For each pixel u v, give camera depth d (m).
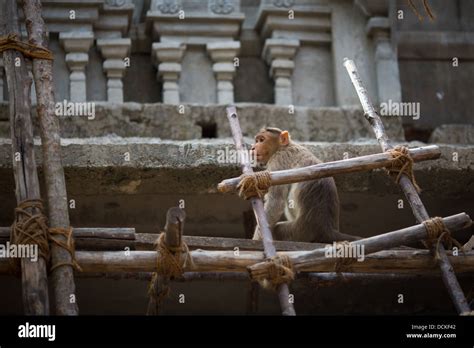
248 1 15.66
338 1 15.25
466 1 16.23
